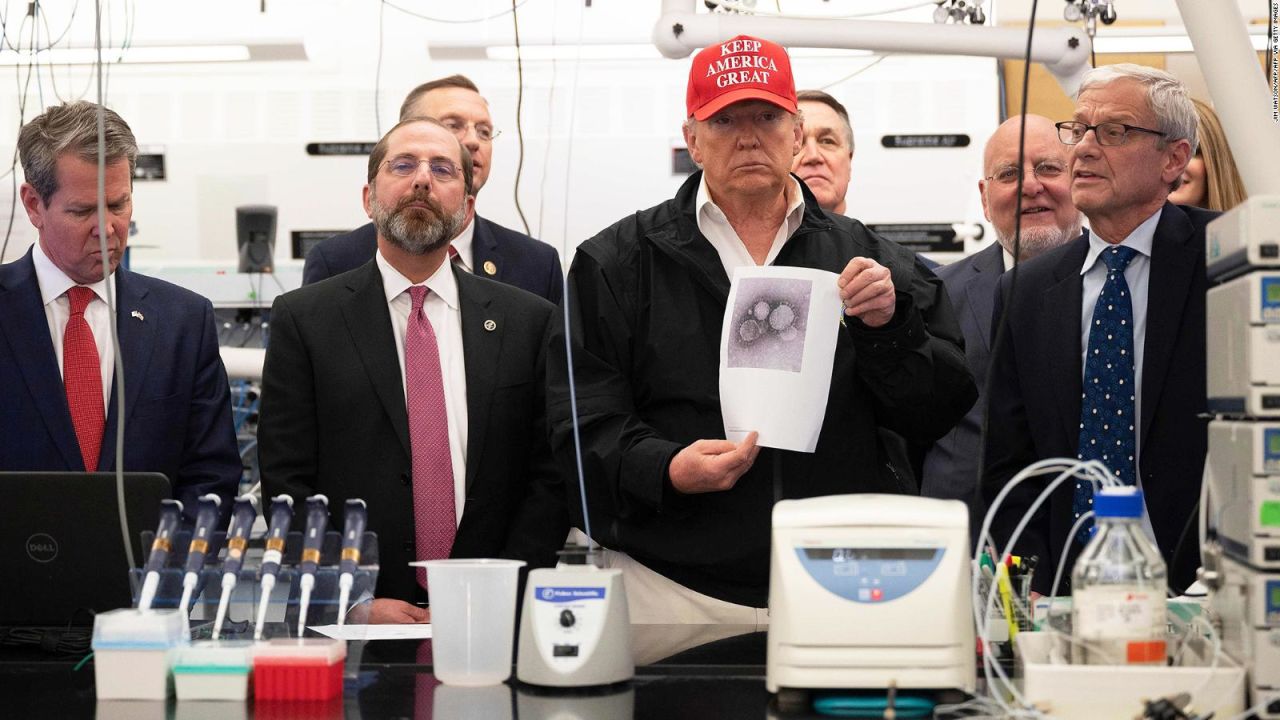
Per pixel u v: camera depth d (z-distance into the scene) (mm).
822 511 1210
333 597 1411
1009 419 2102
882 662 1166
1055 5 3414
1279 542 1078
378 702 1227
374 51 3562
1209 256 1256
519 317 2279
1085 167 2041
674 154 3551
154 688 1250
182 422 2213
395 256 2229
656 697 1241
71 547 1586
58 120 2051
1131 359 2004
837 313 1663
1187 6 1632
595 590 1300
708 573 1878
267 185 3576
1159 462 1948
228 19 3531
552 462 2234
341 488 2131
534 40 3545
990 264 2730
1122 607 1118
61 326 2156
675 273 1950
